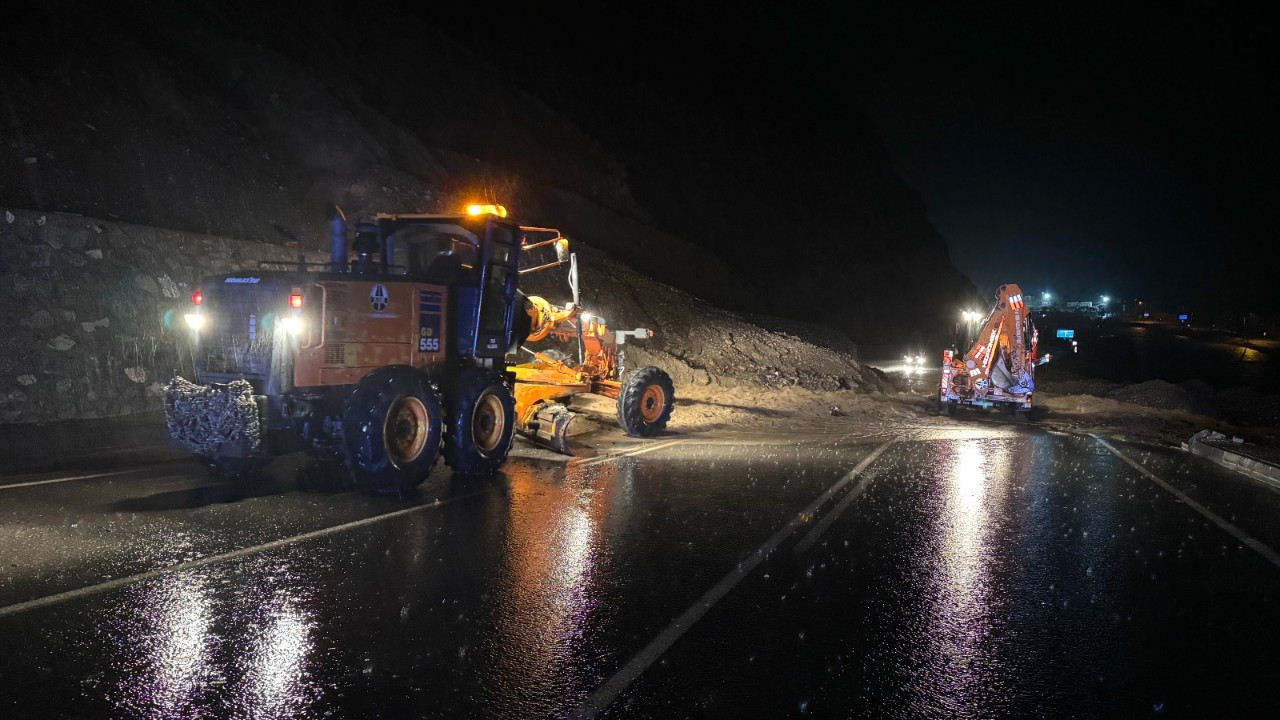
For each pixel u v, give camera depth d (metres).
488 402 9.66
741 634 4.88
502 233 10.45
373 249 10.11
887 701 4.08
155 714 3.84
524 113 32.84
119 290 13.68
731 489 9.08
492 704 3.96
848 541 7.00
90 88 17.19
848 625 5.06
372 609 5.18
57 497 8.11
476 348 10.12
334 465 9.94
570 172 32.88
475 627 4.91
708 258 34.22
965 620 5.19
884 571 6.17
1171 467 11.52
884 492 9.12
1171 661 4.63
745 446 12.54
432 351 9.62
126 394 12.93
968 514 8.11
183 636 4.74
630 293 24.31
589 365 13.12
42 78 16.25
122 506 7.80
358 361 8.80
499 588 5.61
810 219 48.22
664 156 39.81
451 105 29.64
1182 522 7.98
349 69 26.39
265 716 3.83
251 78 22.31
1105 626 5.14
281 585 5.61
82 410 12.35
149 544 6.56
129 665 4.35
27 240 13.07
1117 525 7.78
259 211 18.55
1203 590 5.86
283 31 24.91
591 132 35.34
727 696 4.09
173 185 16.97
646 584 5.75
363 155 23.23
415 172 24.73
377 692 4.07
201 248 15.58
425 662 4.42
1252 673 4.48
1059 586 5.89
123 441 10.98
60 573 5.83
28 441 10.71
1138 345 71.25
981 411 19.53
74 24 18.39
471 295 10.05
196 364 8.96
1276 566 6.50
